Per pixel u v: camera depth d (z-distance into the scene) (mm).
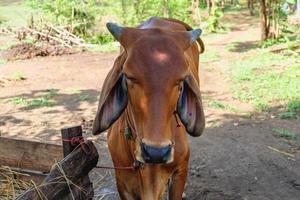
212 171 3338
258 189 3098
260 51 7293
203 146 3736
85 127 4328
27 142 2508
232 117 4438
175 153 2129
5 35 9195
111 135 2260
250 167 3385
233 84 5570
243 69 6137
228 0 14641
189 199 3000
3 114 4812
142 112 1715
